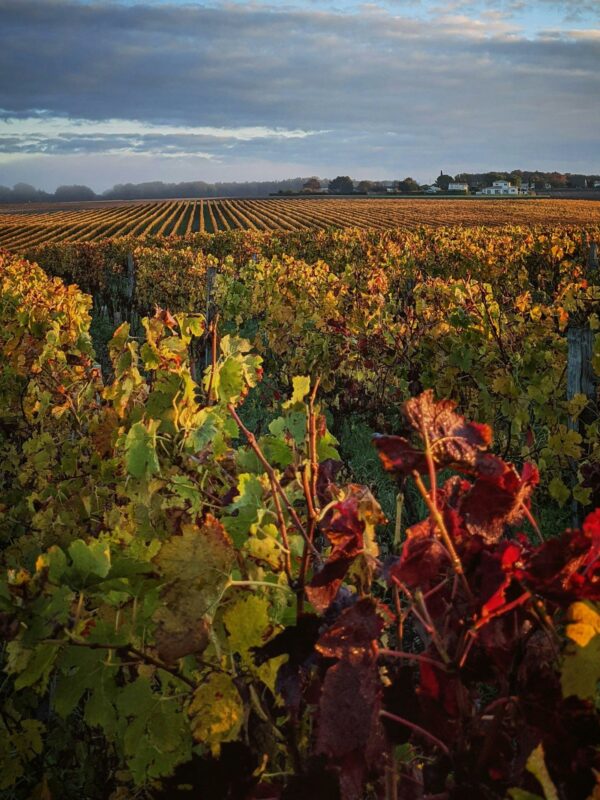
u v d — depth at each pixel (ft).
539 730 3.47
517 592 3.61
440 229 91.35
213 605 4.43
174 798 4.20
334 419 21.63
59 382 14.11
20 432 14.92
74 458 11.73
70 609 4.95
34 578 4.55
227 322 36.01
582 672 3.31
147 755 5.07
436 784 3.89
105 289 75.41
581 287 19.98
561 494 13.41
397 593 4.55
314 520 4.86
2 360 16.76
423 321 20.88
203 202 424.87
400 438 3.66
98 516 10.18
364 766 3.81
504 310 21.24
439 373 19.04
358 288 31.94
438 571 3.78
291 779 3.89
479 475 3.60
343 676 3.74
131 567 4.54
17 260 50.52
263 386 25.17
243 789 4.16
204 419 7.38
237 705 4.56
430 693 3.89
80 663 5.03
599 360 13.52
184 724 5.06
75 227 253.24
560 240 55.42
